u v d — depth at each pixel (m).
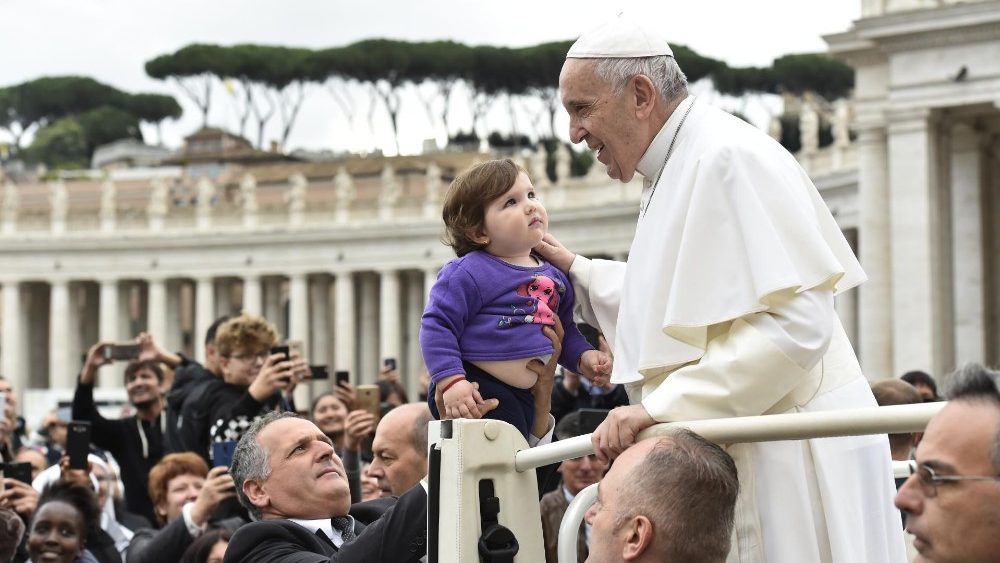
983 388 5.44
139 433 18.56
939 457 5.38
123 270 95.25
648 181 7.99
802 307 7.04
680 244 7.47
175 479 15.53
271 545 8.77
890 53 47.00
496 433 6.88
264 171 112.19
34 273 96.25
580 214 79.62
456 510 6.70
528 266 8.29
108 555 14.37
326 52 151.38
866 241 49.53
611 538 5.93
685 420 6.90
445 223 8.34
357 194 106.81
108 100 187.62
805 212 7.23
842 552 7.23
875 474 7.64
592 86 7.78
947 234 48.06
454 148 147.38
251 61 155.75
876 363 49.25
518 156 92.94
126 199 115.38
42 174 139.62
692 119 7.77
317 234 90.56
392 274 89.38
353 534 9.55
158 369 18.97
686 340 7.37
